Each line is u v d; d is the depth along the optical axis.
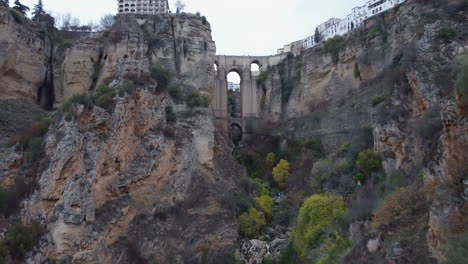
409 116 53.97
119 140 55.06
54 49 73.50
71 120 51.50
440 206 31.33
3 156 52.12
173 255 55.16
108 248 50.41
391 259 36.22
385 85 66.12
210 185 64.75
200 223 59.59
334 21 120.56
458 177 30.42
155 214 56.53
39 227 46.81
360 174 58.19
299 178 75.62
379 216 41.81
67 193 48.16
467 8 56.06
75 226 47.56
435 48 52.56
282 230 65.56
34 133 54.41
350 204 53.62
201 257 57.00
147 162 57.72
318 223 52.84
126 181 55.12
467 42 51.81
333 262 45.28
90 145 51.34
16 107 62.78
